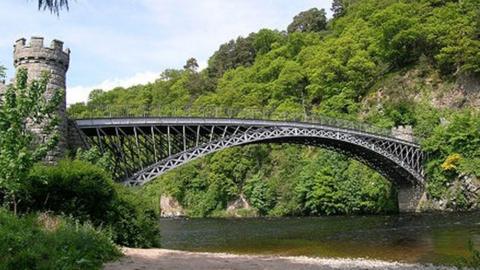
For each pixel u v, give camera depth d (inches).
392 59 3046.3
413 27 2849.4
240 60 5206.7
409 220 1720.0
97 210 819.4
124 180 1358.3
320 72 3344.0
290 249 1103.6
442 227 1401.3
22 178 712.4
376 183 2331.4
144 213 899.4
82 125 1289.4
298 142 2027.6
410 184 2250.2
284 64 3897.6
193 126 1614.2
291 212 2512.3
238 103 3651.6
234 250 1130.0
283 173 2736.2
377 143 2095.2
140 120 1416.1
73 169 826.8
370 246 1091.3
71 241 576.7
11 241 507.2
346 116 2918.3
